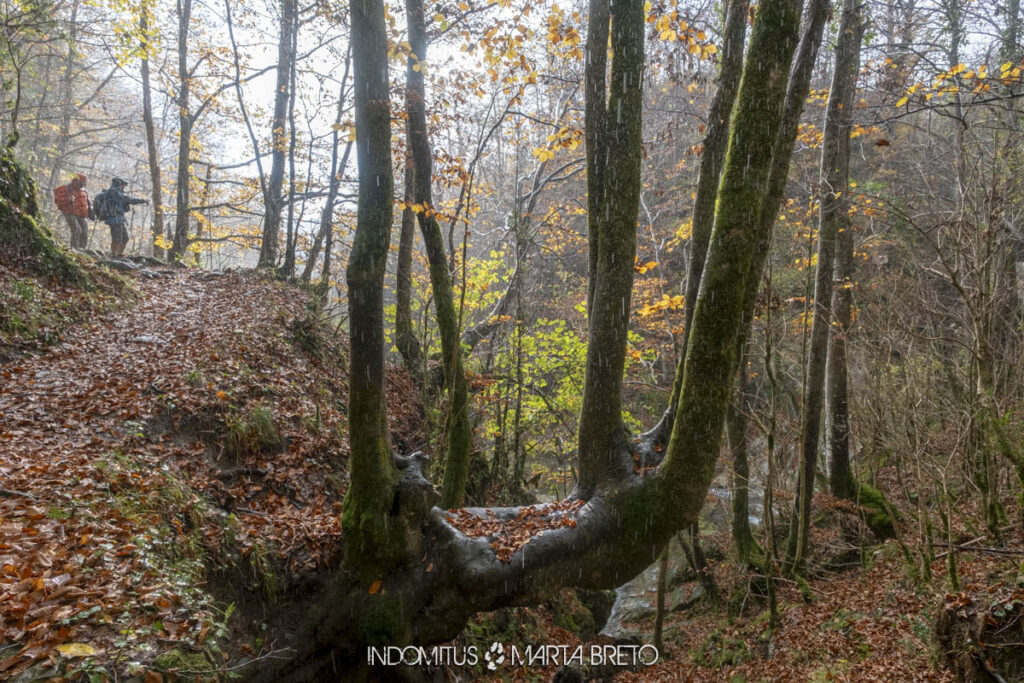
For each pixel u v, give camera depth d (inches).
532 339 513.0
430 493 248.2
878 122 412.8
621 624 581.6
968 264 350.9
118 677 160.7
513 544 245.0
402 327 518.9
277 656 225.0
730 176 228.7
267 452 332.8
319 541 256.8
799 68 267.9
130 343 404.5
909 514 436.8
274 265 679.1
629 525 239.6
